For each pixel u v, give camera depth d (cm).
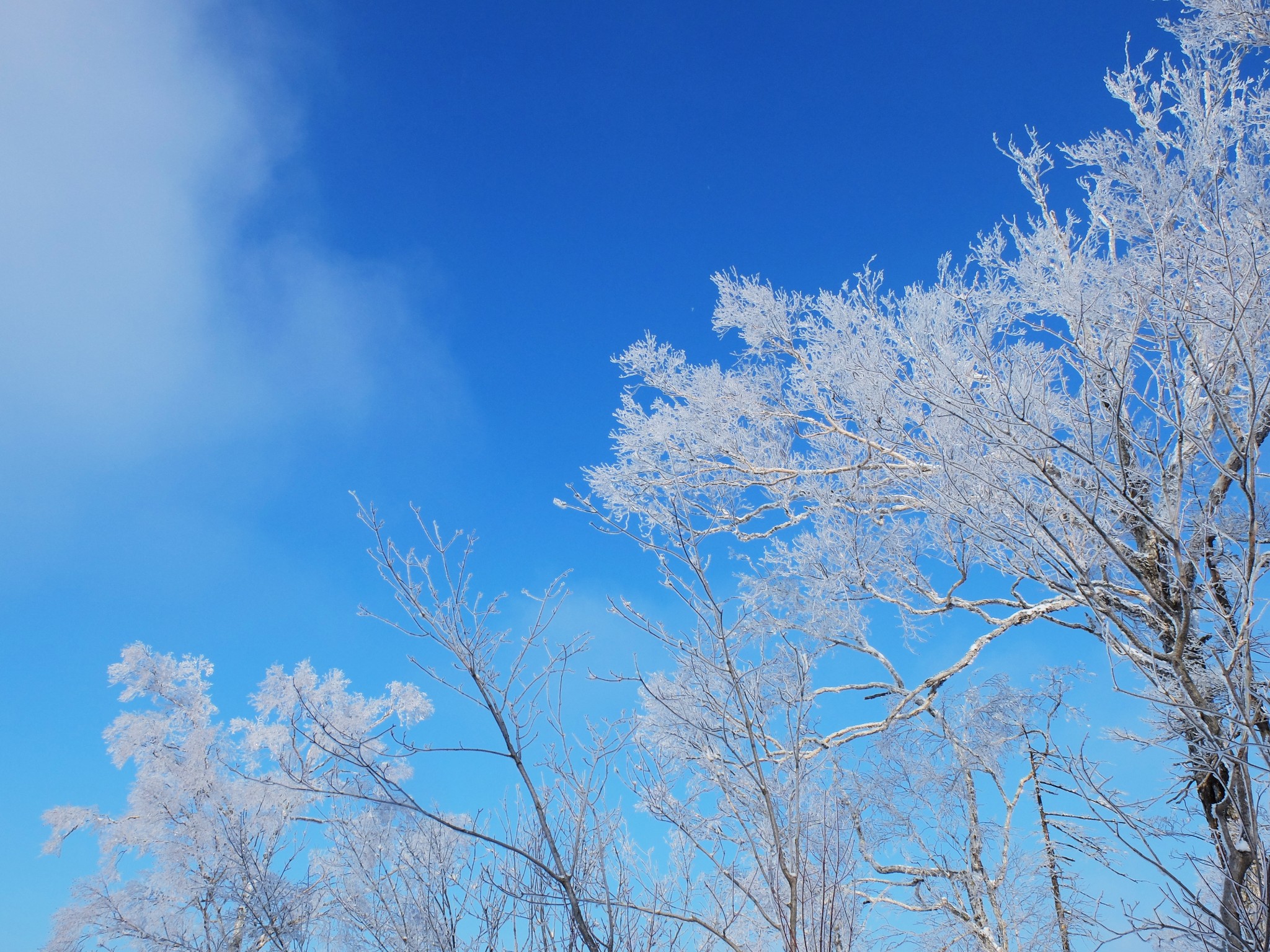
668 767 417
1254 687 370
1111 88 398
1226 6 370
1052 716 527
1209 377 345
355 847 402
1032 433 359
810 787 398
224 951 438
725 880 409
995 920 510
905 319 377
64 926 473
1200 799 455
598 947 312
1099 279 355
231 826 473
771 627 401
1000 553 415
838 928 359
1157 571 442
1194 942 375
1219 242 345
